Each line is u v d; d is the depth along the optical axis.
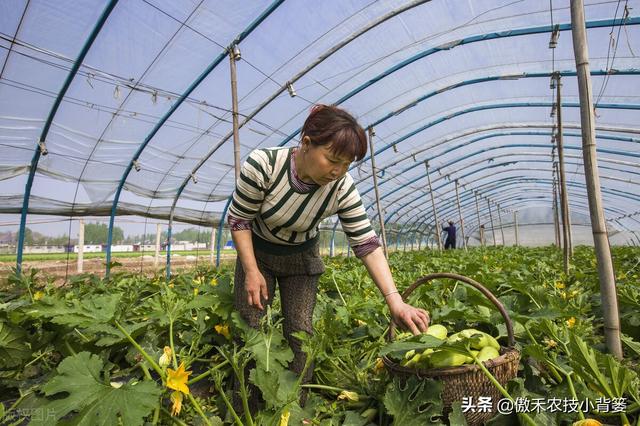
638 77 7.45
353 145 1.57
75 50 5.09
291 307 2.12
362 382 2.20
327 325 2.34
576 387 1.80
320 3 5.51
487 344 1.93
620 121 9.73
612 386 1.76
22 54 4.94
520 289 2.86
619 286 3.43
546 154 14.22
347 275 4.84
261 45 6.01
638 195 19.17
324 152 1.58
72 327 2.12
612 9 5.67
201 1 4.91
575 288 4.11
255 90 6.86
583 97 2.28
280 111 7.79
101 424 1.41
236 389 2.02
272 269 2.08
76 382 1.58
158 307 2.60
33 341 2.35
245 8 5.16
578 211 30.30
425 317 1.83
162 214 10.36
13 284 4.39
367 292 3.92
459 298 3.34
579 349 1.77
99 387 1.57
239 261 2.12
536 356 1.90
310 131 1.61
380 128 10.48
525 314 2.66
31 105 5.78
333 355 2.34
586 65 2.27
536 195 27.61
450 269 5.95
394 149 11.34
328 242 19.97
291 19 5.66
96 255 25.31
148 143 7.60
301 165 1.78
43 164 7.04
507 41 6.98
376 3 5.60
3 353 2.14
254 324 2.05
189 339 2.52
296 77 6.70
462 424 1.60
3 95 5.46
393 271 5.86
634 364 2.28
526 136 13.26
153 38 5.27
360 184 14.51
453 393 1.70
